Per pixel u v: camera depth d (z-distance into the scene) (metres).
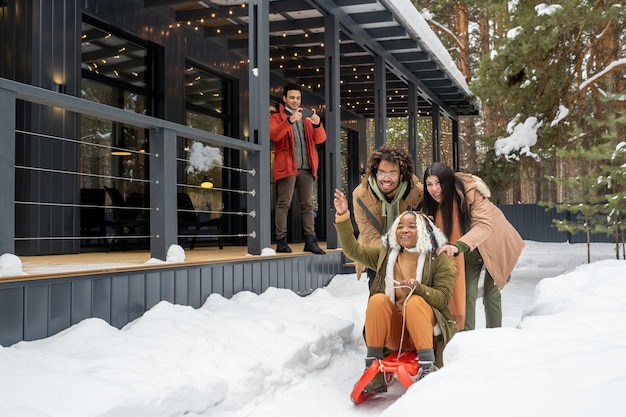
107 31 8.50
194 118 10.37
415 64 12.91
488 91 12.93
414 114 13.55
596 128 14.01
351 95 15.52
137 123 4.88
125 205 8.70
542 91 12.79
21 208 7.16
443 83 14.61
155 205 5.16
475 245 4.63
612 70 13.57
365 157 17.69
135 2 8.73
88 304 4.13
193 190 10.34
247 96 11.42
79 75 7.77
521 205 26.89
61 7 7.55
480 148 38.56
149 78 9.31
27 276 3.64
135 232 9.01
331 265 8.47
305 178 7.97
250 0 6.96
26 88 3.77
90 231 8.19
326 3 8.96
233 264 5.86
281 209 7.60
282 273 6.86
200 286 5.35
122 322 4.43
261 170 6.71
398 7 9.50
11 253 3.70
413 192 5.11
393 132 34.94
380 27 10.45
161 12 9.27
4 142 3.67
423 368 4.07
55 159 7.43
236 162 11.27
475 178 5.00
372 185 5.07
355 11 9.64
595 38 13.46
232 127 11.23
